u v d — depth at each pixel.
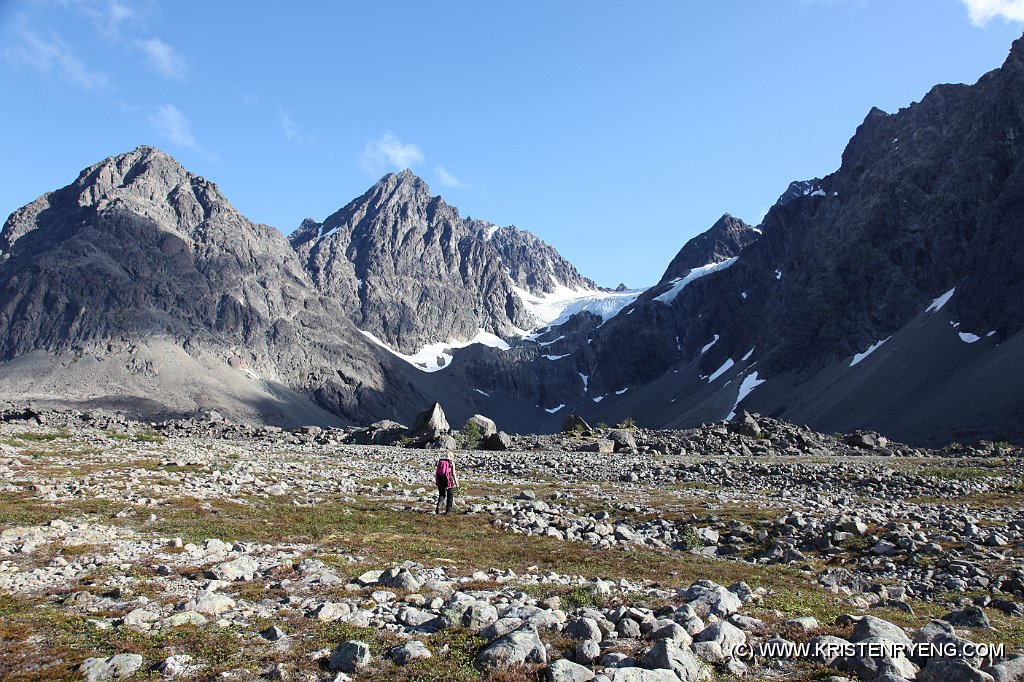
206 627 10.74
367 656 9.16
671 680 8.23
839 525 24.19
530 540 22.17
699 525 26.64
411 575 14.17
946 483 40.31
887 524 24.91
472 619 10.98
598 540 22.41
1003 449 73.25
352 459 59.50
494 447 77.56
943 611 14.33
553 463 55.56
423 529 23.64
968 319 198.25
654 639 10.09
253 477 37.12
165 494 28.06
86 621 10.84
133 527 20.67
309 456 61.19
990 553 20.20
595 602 12.78
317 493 33.09
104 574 14.14
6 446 46.72
